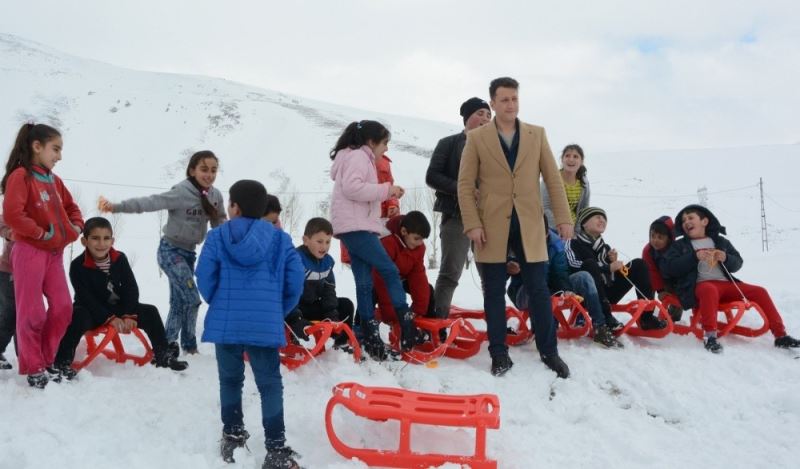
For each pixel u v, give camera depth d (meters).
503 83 4.82
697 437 4.09
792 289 9.59
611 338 5.40
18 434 3.50
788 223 35.91
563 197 4.95
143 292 9.27
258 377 3.44
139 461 3.30
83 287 4.56
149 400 4.07
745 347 5.65
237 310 3.40
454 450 3.68
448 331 5.79
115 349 4.91
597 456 3.72
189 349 5.09
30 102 114.50
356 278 5.07
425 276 5.46
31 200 4.14
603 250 5.95
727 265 5.81
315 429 3.79
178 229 5.01
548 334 4.84
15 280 4.13
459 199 4.93
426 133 112.06
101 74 137.88
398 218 5.46
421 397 3.65
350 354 4.92
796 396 4.52
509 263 5.55
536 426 4.05
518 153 4.86
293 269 3.54
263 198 3.55
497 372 4.77
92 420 3.74
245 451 3.46
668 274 6.01
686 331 5.87
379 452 3.45
